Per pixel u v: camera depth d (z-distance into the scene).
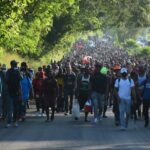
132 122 33.97
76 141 24.47
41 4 44.94
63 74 38.72
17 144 23.30
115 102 31.36
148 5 90.81
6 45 41.53
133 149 22.58
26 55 65.94
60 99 39.31
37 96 36.19
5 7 35.19
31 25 46.00
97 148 22.53
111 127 30.67
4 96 31.55
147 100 30.83
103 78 32.28
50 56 75.50
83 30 80.50
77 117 33.97
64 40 77.19
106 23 91.44
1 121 32.19
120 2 87.19
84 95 33.81
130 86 29.44
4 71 31.89
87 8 79.56
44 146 22.80
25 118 34.31
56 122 32.66
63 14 69.44
